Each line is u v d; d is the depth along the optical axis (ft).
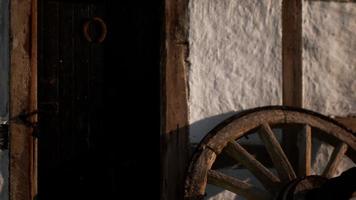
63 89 13.29
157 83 13.60
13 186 11.91
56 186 13.39
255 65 13.05
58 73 13.23
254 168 12.03
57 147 13.33
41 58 13.04
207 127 12.77
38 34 13.00
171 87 12.62
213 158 11.93
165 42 12.62
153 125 13.75
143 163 13.84
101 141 13.62
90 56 13.47
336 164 12.52
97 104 13.57
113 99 13.66
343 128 12.68
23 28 12.01
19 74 11.98
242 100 12.96
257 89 13.04
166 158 12.55
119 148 13.75
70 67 13.33
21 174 11.96
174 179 12.57
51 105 13.16
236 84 12.95
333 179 11.04
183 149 12.63
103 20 13.55
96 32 13.48
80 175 13.55
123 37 13.67
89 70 13.47
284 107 12.45
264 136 12.27
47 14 13.09
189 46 12.74
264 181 11.97
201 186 11.76
